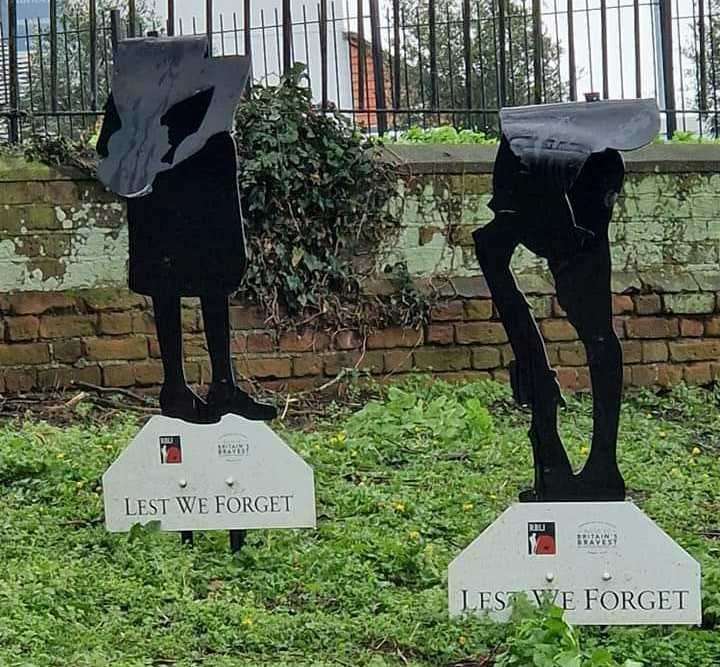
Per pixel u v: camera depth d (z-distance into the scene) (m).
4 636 3.74
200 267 4.66
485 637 3.82
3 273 7.21
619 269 7.86
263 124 7.36
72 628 3.92
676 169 7.88
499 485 5.70
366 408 6.93
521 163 3.81
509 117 3.88
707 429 7.11
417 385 7.54
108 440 6.29
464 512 5.30
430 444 6.39
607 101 3.85
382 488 5.63
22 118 7.64
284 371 7.47
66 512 5.20
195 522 4.75
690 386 7.88
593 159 3.82
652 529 3.87
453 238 7.71
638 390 7.79
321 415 7.16
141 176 4.45
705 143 8.14
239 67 4.51
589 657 3.53
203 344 7.41
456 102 9.23
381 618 4.06
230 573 4.54
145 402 7.27
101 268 7.34
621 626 3.91
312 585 4.34
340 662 3.76
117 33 7.60
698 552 4.72
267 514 4.73
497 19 8.94
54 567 4.45
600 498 3.88
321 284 7.53
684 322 7.89
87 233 7.32
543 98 8.43
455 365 7.66
